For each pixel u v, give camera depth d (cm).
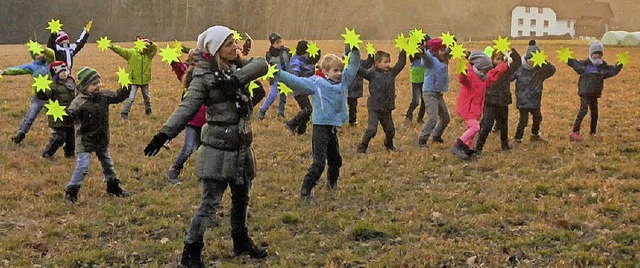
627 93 1936
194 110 589
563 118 1487
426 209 797
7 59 2847
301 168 1045
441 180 959
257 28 8631
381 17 9175
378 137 1277
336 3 8775
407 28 9519
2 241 714
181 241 714
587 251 645
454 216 773
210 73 593
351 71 847
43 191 908
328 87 831
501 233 712
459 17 9969
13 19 7725
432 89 1168
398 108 1661
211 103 599
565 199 825
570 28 11025
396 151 1144
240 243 661
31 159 1088
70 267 652
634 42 5053
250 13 8625
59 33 1317
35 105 1200
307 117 1288
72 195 860
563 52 1220
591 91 1212
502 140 1140
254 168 631
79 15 8100
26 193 898
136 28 8419
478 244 676
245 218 658
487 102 1100
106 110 877
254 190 910
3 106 1570
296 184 944
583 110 1218
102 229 759
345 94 849
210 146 602
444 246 670
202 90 593
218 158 600
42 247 701
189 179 979
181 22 8569
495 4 10431
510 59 1112
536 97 1188
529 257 640
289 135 1295
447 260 637
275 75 750
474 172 1003
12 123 1391
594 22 11044
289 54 1455
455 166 1034
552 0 10988
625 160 1038
